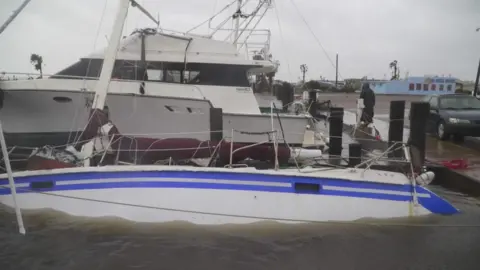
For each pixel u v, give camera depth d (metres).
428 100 14.96
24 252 5.36
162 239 5.75
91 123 6.83
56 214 6.07
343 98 37.28
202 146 7.08
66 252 5.39
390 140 8.48
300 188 6.13
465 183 8.53
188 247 5.59
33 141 9.85
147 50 10.34
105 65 7.02
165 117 9.77
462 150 11.49
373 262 5.44
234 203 6.01
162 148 7.00
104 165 6.68
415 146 7.13
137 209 5.97
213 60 10.38
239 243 5.74
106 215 5.99
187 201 5.98
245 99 10.52
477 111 13.20
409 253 5.66
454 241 5.97
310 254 5.57
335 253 5.60
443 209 6.57
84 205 6.03
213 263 5.27
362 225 6.21
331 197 6.18
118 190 6.00
